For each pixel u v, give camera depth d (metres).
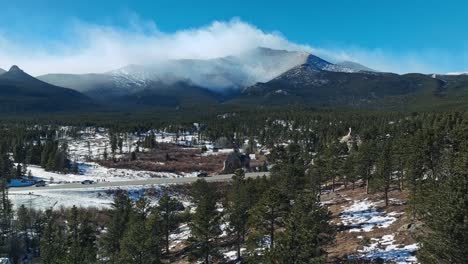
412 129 95.12
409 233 35.31
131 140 181.38
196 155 151.12
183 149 164.25
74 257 39.44
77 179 103.44
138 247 36.91
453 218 19.05
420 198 32.28
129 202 59.06
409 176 43.16
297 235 24.86
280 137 174.88
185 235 59.66
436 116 114.62
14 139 135.25
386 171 49.91
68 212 67.56
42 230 61.06
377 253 32.75
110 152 153.25
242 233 44.72
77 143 177.00
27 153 125.50
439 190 22.50
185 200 85.81
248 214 43.12
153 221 47.81
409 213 37.47
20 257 59.34
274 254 24.36
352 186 70.50
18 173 96.00
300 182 48.06
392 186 60.03
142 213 54.75
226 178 100.31
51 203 74.31
